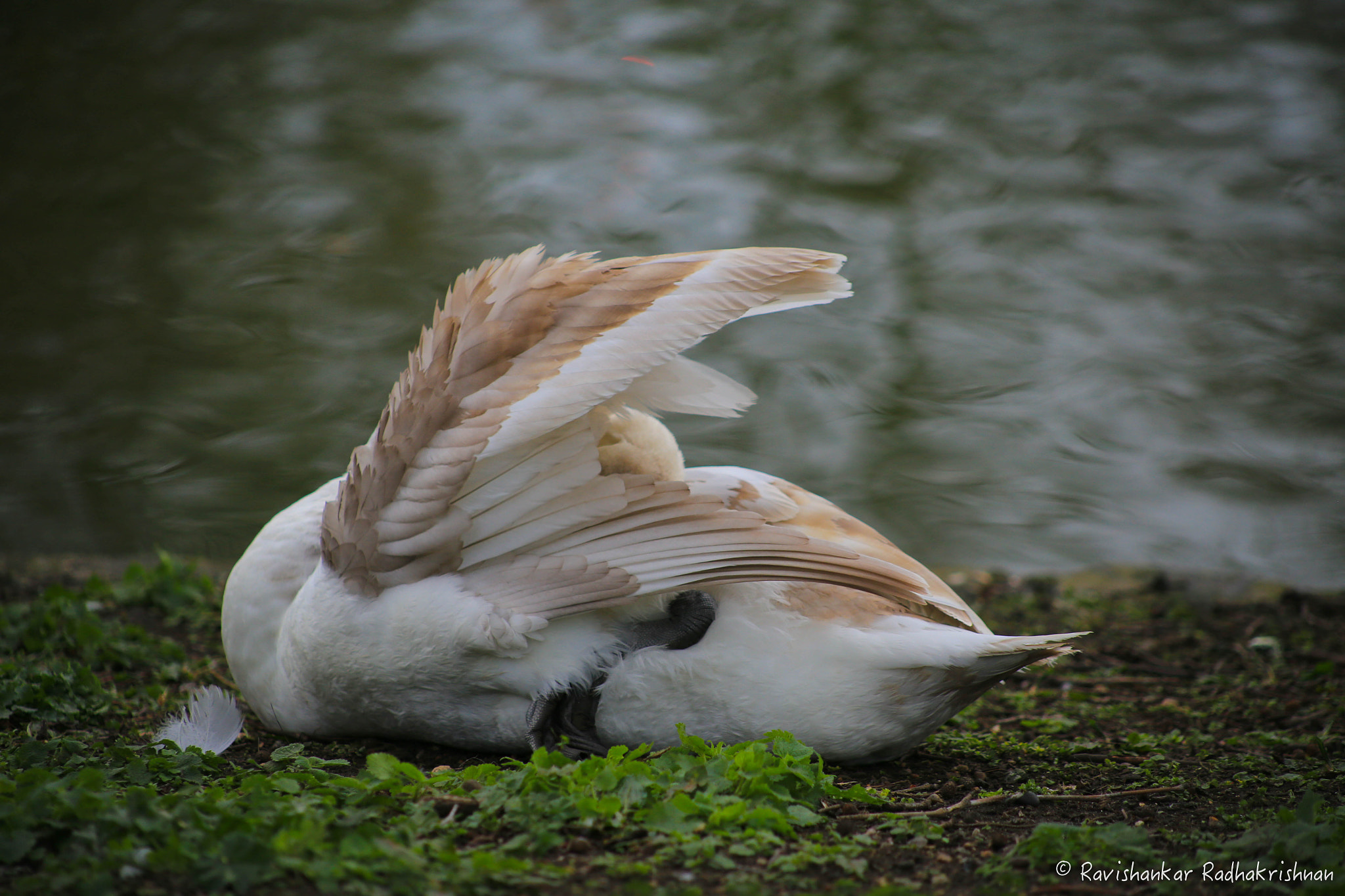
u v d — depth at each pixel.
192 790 5.57
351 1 28.08
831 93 24.59
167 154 21.88
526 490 6.06
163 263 18.20
